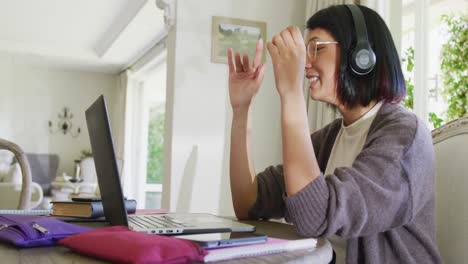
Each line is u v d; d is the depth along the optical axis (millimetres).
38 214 1211
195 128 2570
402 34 2322
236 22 2676
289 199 903
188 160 2553
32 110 7918
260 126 2721
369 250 1008
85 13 5320
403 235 1026
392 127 1010
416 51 2203
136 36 5750
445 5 2068
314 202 876
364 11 1151
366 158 947
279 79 989
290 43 988
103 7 5066
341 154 1229
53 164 7523
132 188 7398
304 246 762
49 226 738
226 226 824
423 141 984
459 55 1979
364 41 1086
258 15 2744
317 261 697
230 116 2643
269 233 959
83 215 1067
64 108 8125
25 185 1999
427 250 1025
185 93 2564
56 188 6535
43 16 5516
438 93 2088
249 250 677
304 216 881
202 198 2568
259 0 2750
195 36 2604
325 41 1127
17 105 7812
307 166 923
